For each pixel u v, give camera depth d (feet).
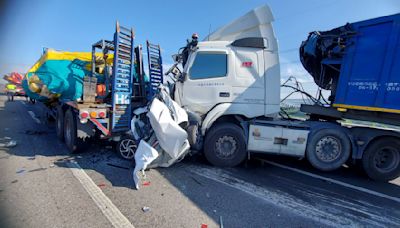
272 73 13.94
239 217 8.30
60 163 12.82
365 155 13.55
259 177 12.71
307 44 16.62
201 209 8.70
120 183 10.55
